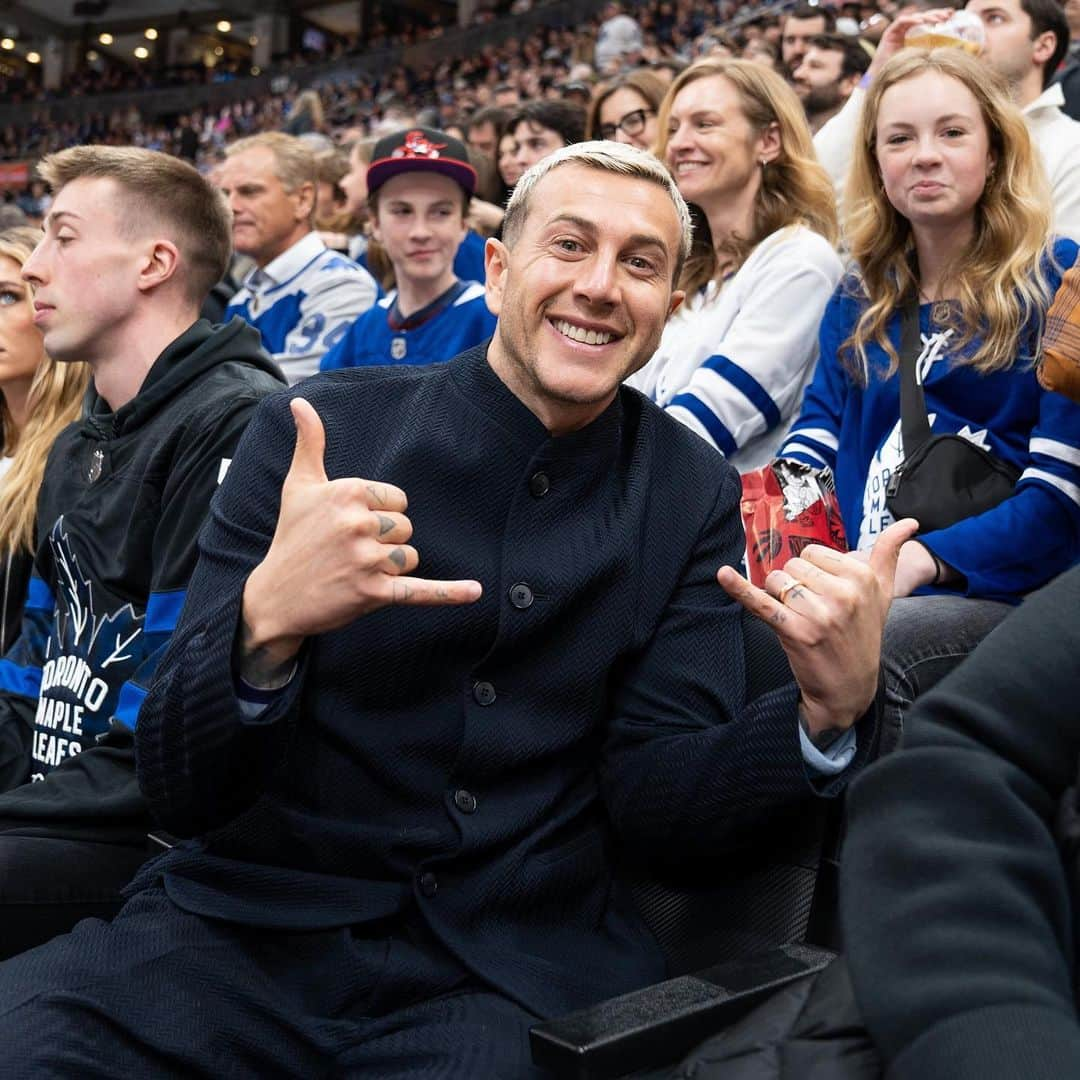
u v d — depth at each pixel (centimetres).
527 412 160
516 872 155
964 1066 87
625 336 159
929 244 248
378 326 409
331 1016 148
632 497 164
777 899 156
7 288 294
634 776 159
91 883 199
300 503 134
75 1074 141
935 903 95
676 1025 119
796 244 292
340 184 584
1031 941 93
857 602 142
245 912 152
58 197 234
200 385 222
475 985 151
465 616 155
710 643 165
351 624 154
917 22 341
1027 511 217
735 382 281
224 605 140
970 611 204
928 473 228
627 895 168
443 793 155
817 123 489
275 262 459
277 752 146
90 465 230
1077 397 202
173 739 142
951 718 103
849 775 150
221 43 3706
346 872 154
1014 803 98
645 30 1748
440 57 2498
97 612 220
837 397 260
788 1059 104
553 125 489
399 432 162
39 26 3584
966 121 241
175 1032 145
